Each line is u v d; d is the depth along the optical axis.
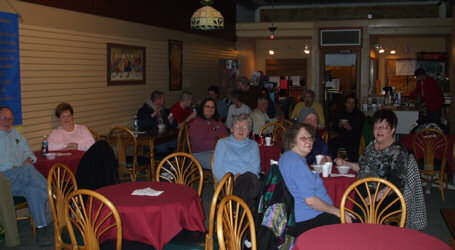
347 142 7.35
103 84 7.20
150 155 6.70
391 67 14.94
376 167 3.93
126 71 7.82
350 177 4.32
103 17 7.15
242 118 4.83
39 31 5.86
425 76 9.73
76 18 6.53
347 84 13.20
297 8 15.25
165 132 7.36
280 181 2.98
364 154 4.13
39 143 5.91
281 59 15.34
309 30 13.02
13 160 5.13
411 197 3.76
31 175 4.62
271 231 2.91
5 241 4.46
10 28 5.39
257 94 9.43
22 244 4.61
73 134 5.98
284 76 15.34
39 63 5.87
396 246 2.46
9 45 5.38
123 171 6.56
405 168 3.79
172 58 9.42
